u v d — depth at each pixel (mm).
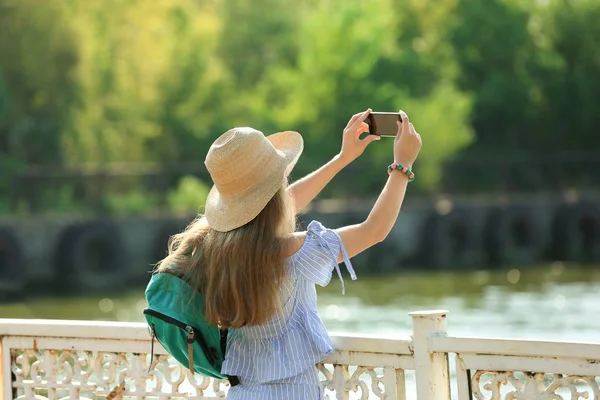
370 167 49125
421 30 61344
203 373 4297
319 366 4648
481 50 61188
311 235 3977
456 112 52281
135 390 5055
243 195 3932
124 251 38375
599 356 3977
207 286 3986
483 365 4246
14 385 5383
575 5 63750
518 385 4211
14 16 44281
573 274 39094
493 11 61031
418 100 53125
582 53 63625
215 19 66812
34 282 37000
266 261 3881
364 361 4520
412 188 50750
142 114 49688
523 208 46688
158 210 42594
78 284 37281
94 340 5137
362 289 33969
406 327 23250
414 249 44969
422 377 4348
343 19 52156
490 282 36188
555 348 4062
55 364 5270
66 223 37469
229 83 54344
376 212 4055
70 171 43188
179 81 52062
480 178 54156
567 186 57312
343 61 51062
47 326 5227
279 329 4039
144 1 50719
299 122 50875
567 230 47094
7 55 44375
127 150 49531
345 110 50688
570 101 62875
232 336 4141
